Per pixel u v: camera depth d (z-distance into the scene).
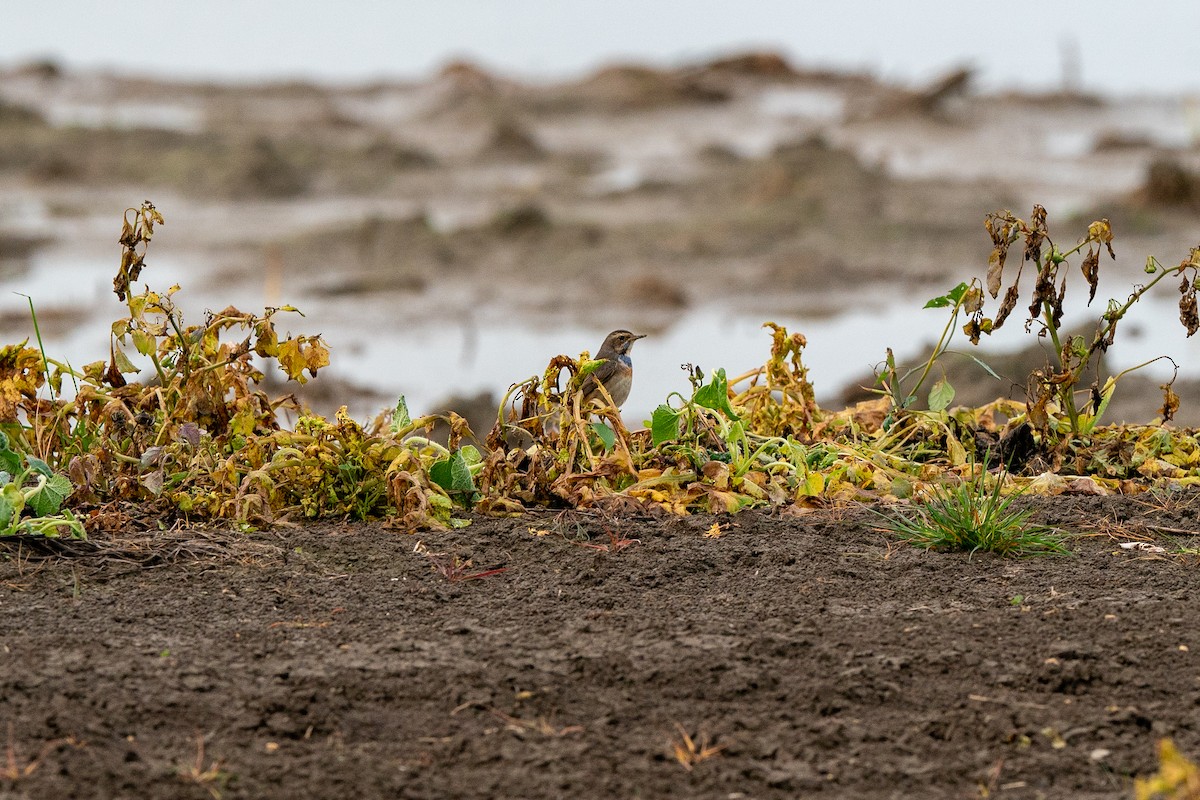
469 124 62.12
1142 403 19.92
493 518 10.19
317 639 8.07
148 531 9.80
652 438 10.85
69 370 10.93
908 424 12.02
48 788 6.47
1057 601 8.60
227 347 10.88
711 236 35.16
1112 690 7.48
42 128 52.41
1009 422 11.80
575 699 7.42
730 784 6.66
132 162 47.41
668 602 8.64
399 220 35.47
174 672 7.58
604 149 54.62
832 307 29.45
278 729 7.07
